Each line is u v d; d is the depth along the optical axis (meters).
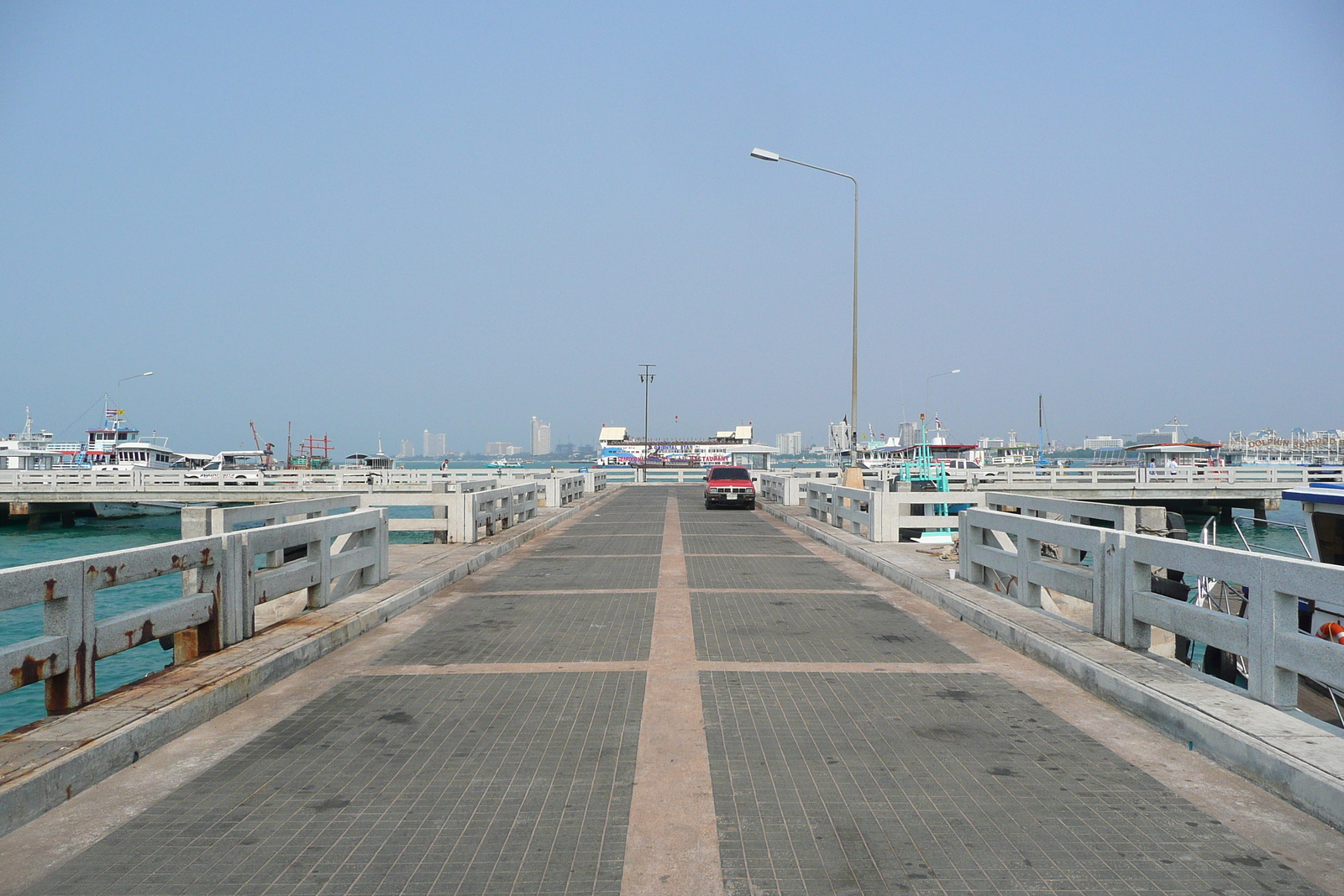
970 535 11.76
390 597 10.55
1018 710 6.55
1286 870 3.99
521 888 3.82
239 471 47.78
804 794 4.89
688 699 6.84
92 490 44.44
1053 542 9.08
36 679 5.36
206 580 7.50
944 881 3.88
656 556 16.78
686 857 4.12
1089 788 5.00
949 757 5.50
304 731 6.05
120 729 5.38
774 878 3.91
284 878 3.92
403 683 7.33
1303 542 11.29
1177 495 41.09
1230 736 5.25
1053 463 64.25
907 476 25.36
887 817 4.58
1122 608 7.73
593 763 5.39
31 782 4.57
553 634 9.36
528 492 23.22
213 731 6.05
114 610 20.91
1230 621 6.21
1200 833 4.38
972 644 8.88
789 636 9.28
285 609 12.50
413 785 5.04
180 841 4.31
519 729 6.07
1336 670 5.08
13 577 5.11
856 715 6.41
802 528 22.45
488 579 13.55
